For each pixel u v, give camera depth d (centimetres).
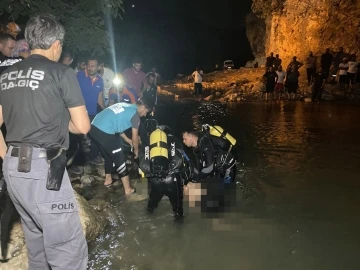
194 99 1822
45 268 295
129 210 527
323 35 2198
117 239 455
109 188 601
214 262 407
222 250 430
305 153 795
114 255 421
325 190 595
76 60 793
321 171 680
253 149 832
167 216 508
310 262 407
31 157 250
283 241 448
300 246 437
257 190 593
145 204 543
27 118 251
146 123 511
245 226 482
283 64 2477
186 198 535
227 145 527
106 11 731
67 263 267
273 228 477
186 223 489
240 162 730
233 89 1975
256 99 1697
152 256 420
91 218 452
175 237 458
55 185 251
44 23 262
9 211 339
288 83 1681
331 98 1592
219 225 485
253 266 400
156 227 481
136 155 582
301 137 941
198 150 525
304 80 1994
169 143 471
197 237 457
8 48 433
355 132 982
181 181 486
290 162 734
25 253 388
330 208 532
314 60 1844
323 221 495
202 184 525
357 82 1722
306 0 2300
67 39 700
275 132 1009
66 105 261
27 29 263
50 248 263
